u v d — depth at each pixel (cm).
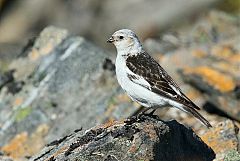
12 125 1625
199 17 2825
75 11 3038
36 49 1806
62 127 1599
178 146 1190
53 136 1588
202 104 1711
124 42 1284
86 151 1122
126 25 2936
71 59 1731
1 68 1908
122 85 1255
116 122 1234
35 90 1694
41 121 1623
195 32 2238
